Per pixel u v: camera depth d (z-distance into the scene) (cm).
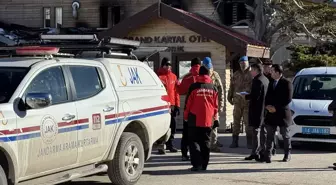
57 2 3073
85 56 921
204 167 1062
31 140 705
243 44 1609
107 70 885
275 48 2377
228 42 1627
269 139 1138
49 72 773
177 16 1659
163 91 1022
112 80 888
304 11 2220
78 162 802
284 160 1163
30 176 718
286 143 1159
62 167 772
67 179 784
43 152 726
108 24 3019
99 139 834
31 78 739
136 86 948
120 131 881
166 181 963
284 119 1131
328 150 1334
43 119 725
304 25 2248
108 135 855
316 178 991
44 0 3084
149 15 1670
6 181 684
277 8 2281
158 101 991
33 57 808
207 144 1054
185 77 1131
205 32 1647
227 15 2912
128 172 905
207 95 1034
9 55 826
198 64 1138
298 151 1318
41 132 720
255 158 1167
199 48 1694
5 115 675
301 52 2434
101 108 840
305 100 1364
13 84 725
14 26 2838
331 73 1449
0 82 734
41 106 709
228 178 988
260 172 1045
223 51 1675
